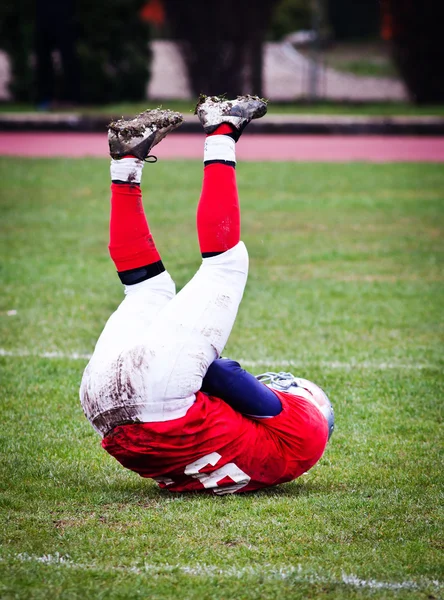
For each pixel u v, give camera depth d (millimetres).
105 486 13008
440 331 22109
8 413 16297
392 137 64062
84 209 38500
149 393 11727
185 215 37312
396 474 13586
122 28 78438
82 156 54031
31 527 11430
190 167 50281
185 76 84625
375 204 40094
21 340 20922
